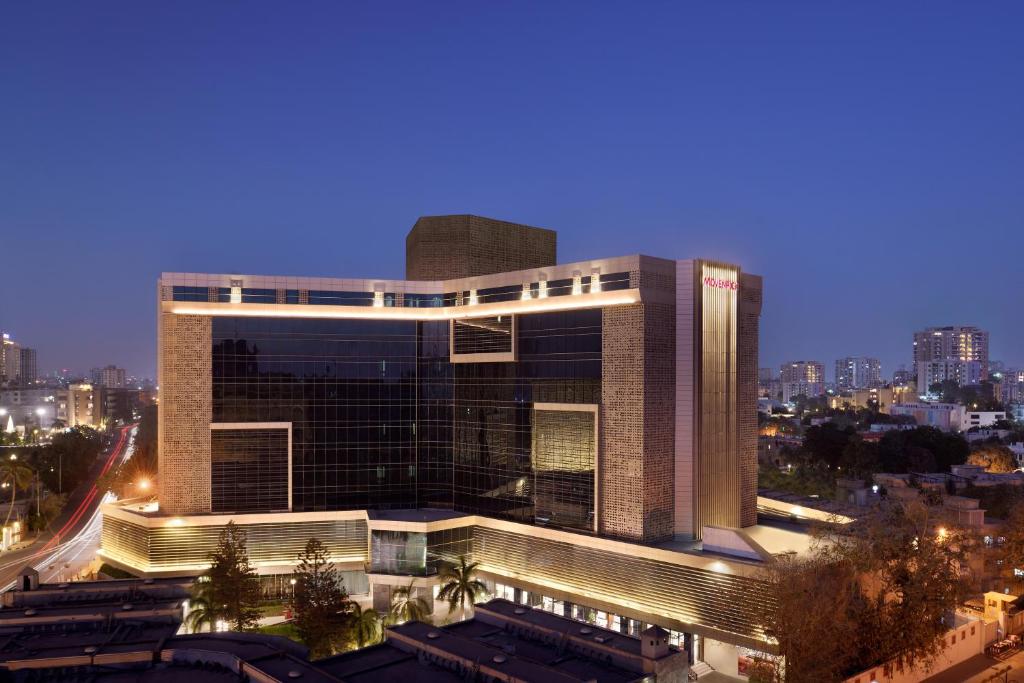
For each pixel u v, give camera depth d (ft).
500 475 283.18
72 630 181.37
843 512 258.98
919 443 595.88
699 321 249.34
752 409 270.67
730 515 257.75
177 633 188.65
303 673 150.71
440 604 269.85
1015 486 428.97
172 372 285.84
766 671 197.67
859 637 198.49
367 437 302.04
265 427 292.61
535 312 269.44
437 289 306.96
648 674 161.07
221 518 283.18
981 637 233.76
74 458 593.42
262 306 291.38
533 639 185.98
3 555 382.42
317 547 230.89
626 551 236.22
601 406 249.55
